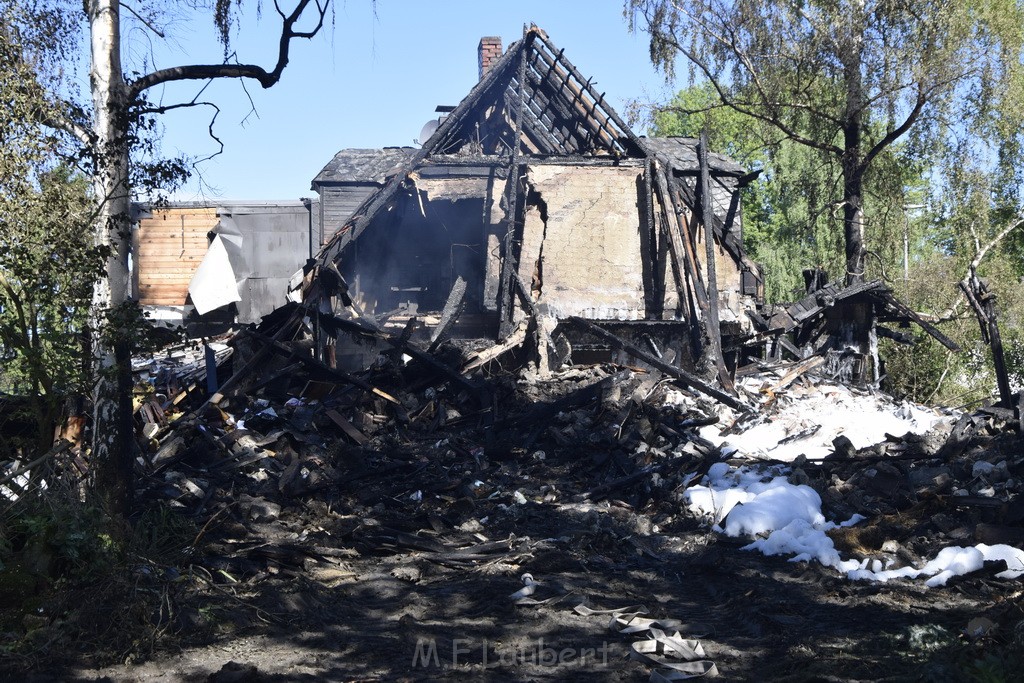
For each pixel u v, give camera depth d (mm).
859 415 14602
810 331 21578
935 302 29922
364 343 15852
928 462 10891
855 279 28203
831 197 29234
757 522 9297
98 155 8328
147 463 10742
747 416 14383
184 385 14773
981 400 17422
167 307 24688
